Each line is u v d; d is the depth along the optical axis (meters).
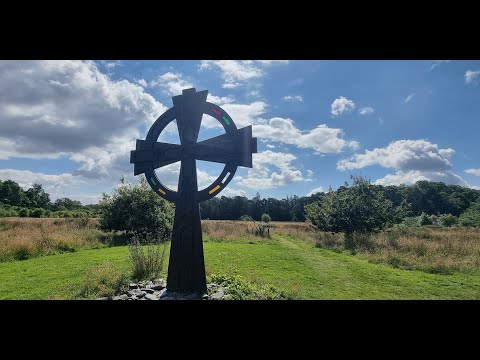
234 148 7.05
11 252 11.70
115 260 10.87
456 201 66.69
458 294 7.51
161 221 18.97
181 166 7.23
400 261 11.70
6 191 69.88
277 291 7.00
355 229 18.78
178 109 7.40
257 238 19.77
